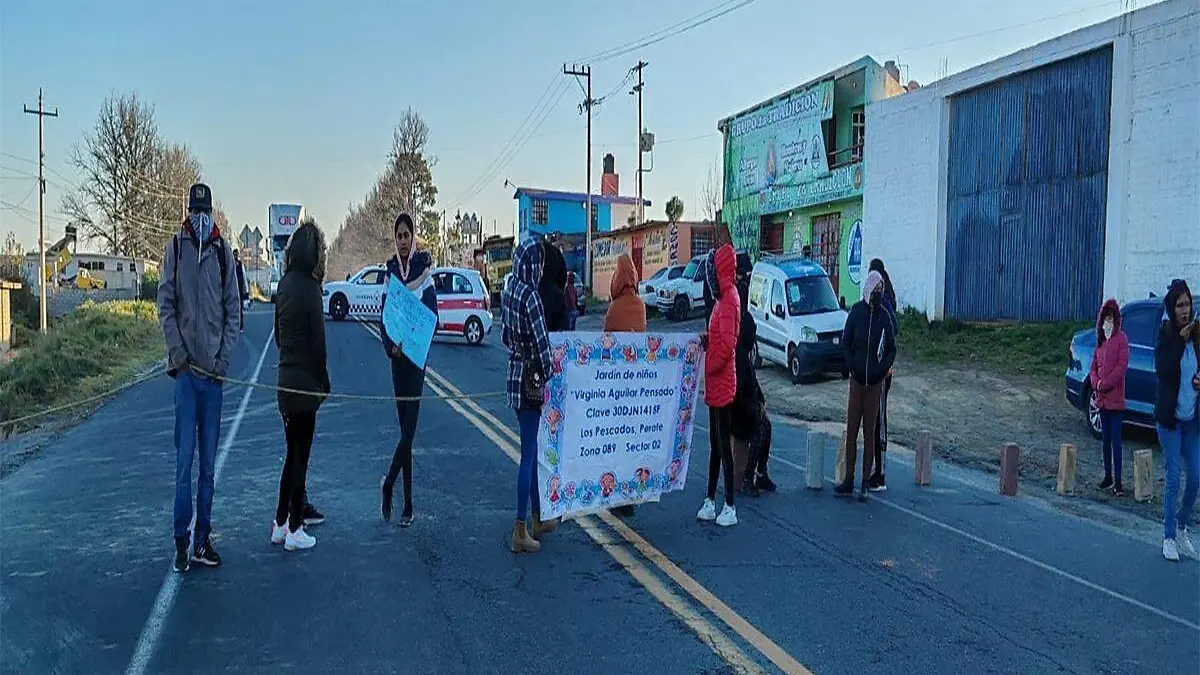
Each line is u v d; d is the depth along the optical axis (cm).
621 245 4347
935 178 2092
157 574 579
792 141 2862
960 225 2039
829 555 655
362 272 2978
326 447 995
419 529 686
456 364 1873
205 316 575
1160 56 1551
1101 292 1697
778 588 580
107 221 6306
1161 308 1099
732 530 711
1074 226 1759
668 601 548
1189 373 680
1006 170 1916
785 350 1728
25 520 706
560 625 508
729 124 3241
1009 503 852
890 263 2252
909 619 535
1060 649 498
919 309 2150
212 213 588
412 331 679
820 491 866
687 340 729
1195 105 1492
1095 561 670
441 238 7606
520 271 630
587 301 4138
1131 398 1102
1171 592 602
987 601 572
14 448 1013
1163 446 699
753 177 3100
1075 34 1716
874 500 838
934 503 838
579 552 641
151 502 761
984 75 1936
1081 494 905
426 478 852
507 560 619
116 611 517
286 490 638
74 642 475
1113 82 1641
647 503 787
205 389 584
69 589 551
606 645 482
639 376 702
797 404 1480
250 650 468
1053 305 1806
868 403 833
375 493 793
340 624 503
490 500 776
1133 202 1603
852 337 835
